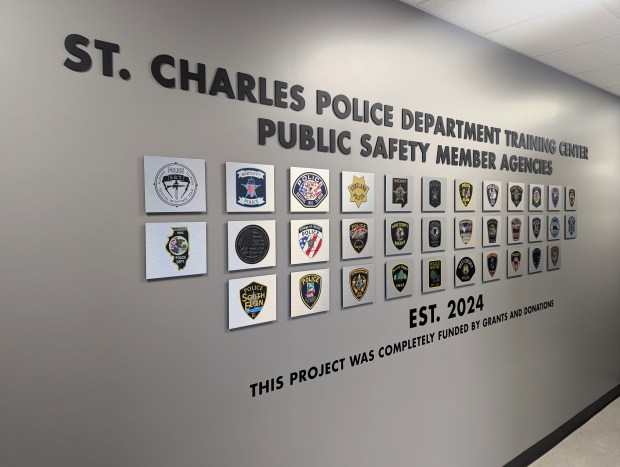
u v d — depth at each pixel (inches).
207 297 54.9
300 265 63.3
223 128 55.3
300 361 64.1
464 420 89.3
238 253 56.8
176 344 52.6
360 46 69.4
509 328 98.7
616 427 121.1
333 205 66.7
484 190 90.7
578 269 119.6
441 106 81.8
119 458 49.0
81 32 45.1
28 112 42.5
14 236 42.2
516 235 99.0
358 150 69.5
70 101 44.7
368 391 72.7
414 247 78.2
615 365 137.3
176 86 51.4
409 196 76.9
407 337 78.2
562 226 113.3
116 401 48.6
